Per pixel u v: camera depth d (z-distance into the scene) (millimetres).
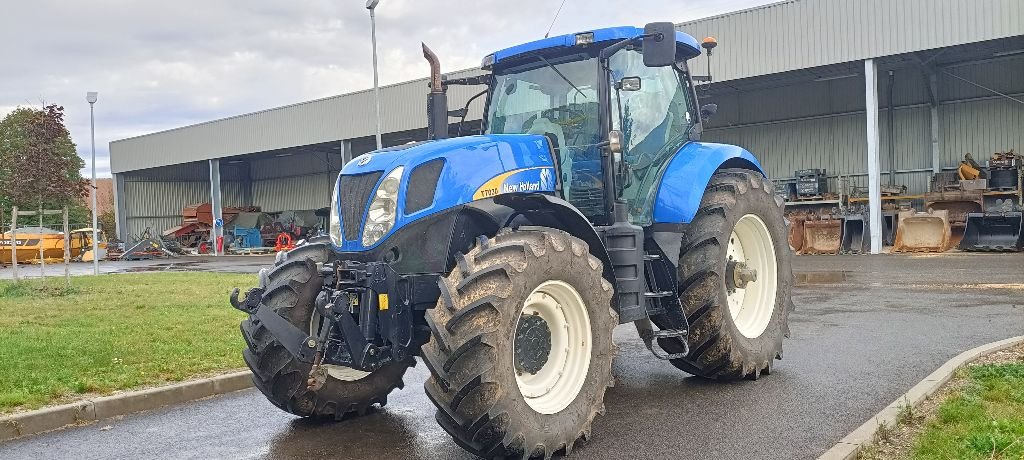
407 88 31156
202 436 5398
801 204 23578
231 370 7066
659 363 7230
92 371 6918
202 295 13891
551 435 4480
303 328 5109
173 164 42031
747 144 27828
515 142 5363
